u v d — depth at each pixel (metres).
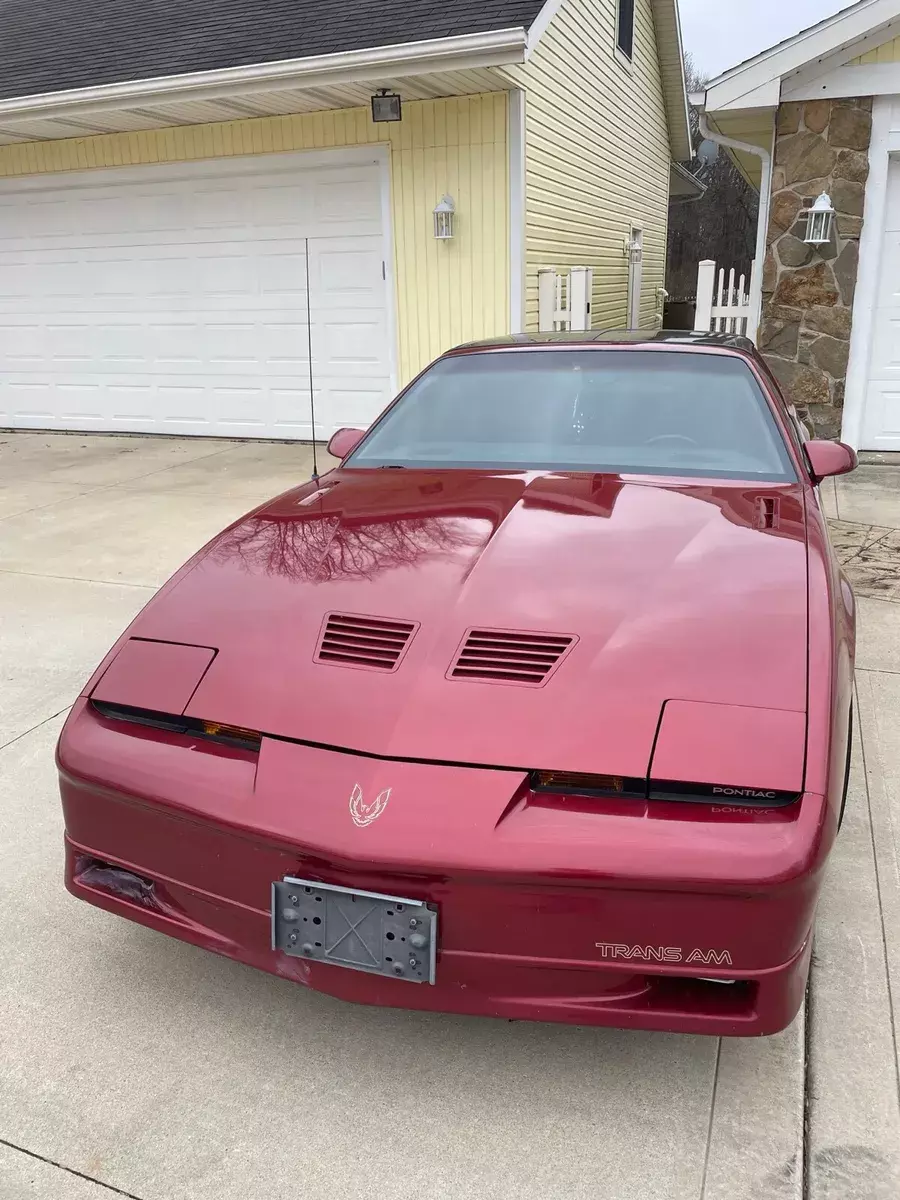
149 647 2.13
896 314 8.05
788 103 7.64
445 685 1.85
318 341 9.32
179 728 1.96
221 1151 1.77
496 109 8.02
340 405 9.45
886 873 2.55
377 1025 2.09
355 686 1.88
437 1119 1.83
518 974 1.68
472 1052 2.00
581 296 8.86
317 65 7.32
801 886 1.58
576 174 10.52
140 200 9.58
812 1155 1.73
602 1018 1.69
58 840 2.81
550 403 3.19
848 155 7.60
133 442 10.06
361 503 2.72
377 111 7.78
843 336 8.00
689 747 1.68
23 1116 1.85
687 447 2.95
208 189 9.25
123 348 10.23
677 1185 1.67
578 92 10.36
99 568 5.45
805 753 1.67
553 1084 1.91
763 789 1.63
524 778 1.68
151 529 6.28
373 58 7.17
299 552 2.41
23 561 5.62
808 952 1.73
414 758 1.73
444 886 1.64
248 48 7.98
